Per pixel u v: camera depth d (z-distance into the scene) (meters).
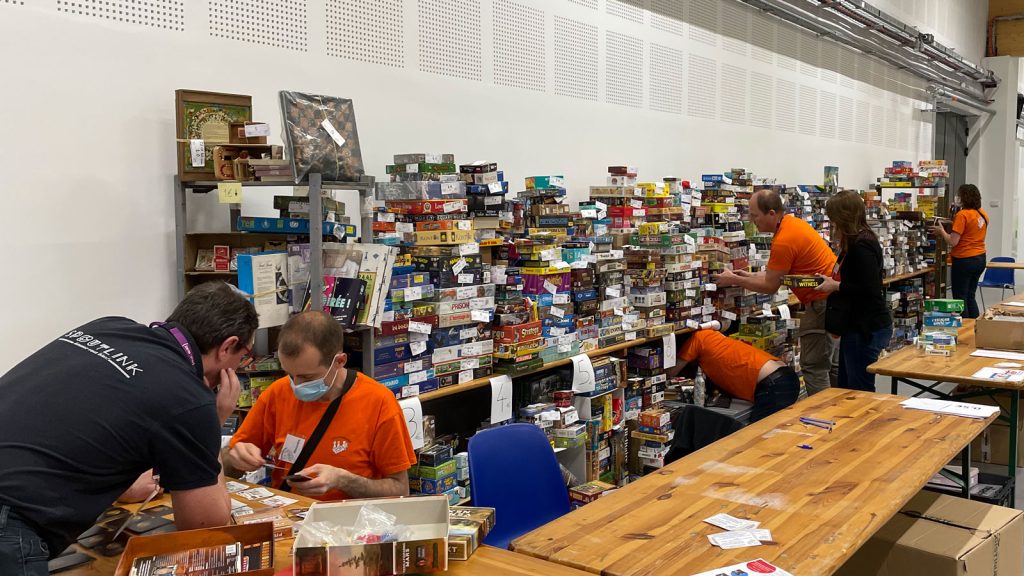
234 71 3.37
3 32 2.69
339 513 1.94
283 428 2.64
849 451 2.87
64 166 2.86
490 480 2.77
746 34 7.25
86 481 1.64
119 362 1.70
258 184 2.99
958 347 4.90
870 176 10.25
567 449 4.41
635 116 5.84
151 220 3.12
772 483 2.52
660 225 5.14
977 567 2.72
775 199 5.43
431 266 3.60
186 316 1.89
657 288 5.02
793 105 8.18
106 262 2.98
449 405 4.30
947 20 12.68
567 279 4.35
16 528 1.56
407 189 3.72
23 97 2.75
